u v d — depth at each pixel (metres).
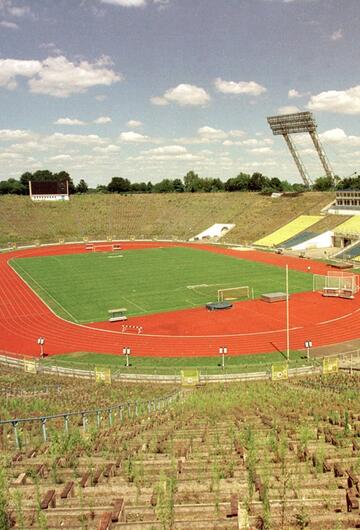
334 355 52.91
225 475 16.33
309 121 161.62
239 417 27.09
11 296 84.31
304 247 126.38
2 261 123.19
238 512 12.75
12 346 58.91
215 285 89.06
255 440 20.23
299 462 17.56
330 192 158.38
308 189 176.75
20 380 45.97
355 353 53.47
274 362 51.31
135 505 14.01
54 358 54.28
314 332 61.19
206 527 12.12
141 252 134.62
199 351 55.75
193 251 134.38
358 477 15.37
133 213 182.38
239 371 49.00
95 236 166.88
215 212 174.62
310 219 143.38
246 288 84.94
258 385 42.75
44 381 45.72
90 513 13.21
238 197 180.62
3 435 23.92
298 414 27.39
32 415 29.19
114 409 31.94
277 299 76.56
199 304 76.25
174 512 13.10
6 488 14.98
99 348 57.53
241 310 72.12
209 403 32.88
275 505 13.27
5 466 17.95
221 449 20.03
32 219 171.38
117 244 152.38
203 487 15.12
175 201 187.62
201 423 26.28
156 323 66.81
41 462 18.80
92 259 123.62
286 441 20.14
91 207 183.75
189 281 93.19
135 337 61.22
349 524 12.02
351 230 124.19
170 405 34.06
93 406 32.91
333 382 42.28
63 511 13.40
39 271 107.88
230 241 149.88
